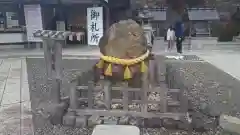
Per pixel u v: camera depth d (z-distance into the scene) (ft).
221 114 19.67
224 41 69.62
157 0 61.98
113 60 21.45
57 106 18.74
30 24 53.83
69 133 16.70
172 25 59.72
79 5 56.90
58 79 18.95
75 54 49.19
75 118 17.99
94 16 50.55
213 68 38.73
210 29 70.18
